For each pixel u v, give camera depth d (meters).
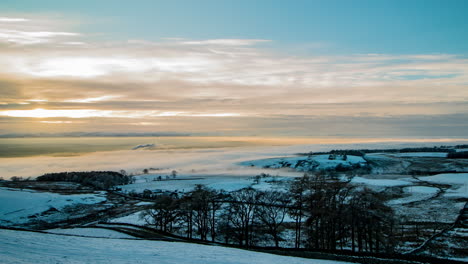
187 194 90.00
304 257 35.97
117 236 57.00
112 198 149.12
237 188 152.62
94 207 124.69
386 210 46.19
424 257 36.59
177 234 62.75
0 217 103.75
